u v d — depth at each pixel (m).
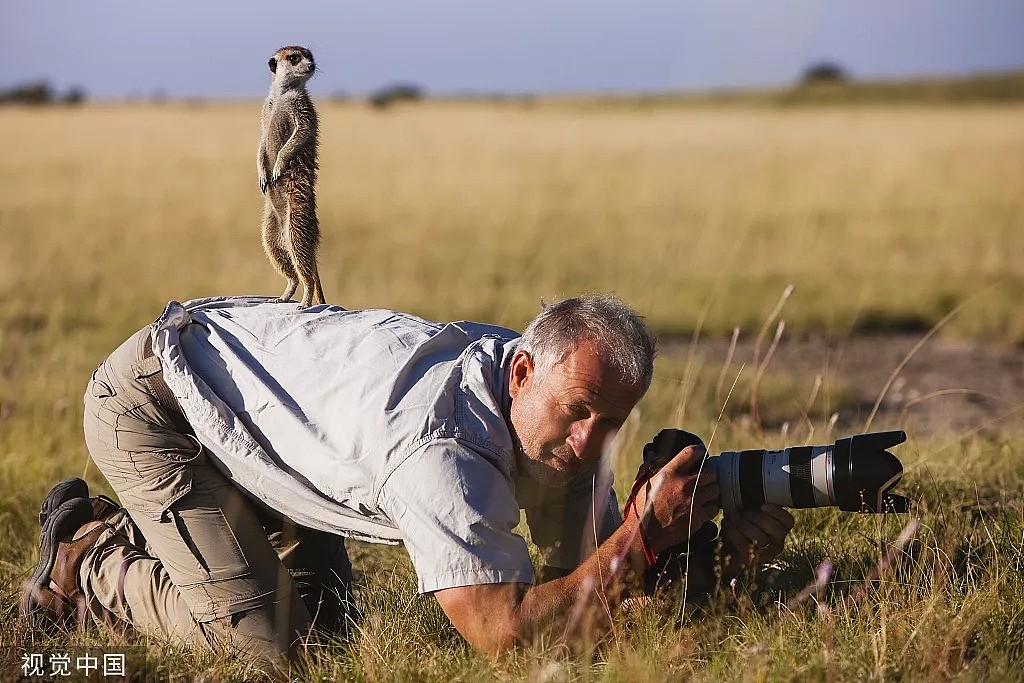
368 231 17.91
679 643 3.18
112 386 3.48
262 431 3.29
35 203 21.41
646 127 51.88
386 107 73.94
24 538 4.64
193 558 3.38
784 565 4.02
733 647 3.25
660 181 26.66
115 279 12.99
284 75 4.07
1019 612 3.42
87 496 3.89
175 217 19.41
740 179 26.91
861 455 3.23
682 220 19.06
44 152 34.25
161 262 14.24
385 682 3.13
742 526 3.36
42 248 15.32
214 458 3.45
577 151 36.72
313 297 4.18
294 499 3.27
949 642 3.16
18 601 3.86
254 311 3.59
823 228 17.69
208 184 25.55
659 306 11.23
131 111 68.56
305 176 4.05
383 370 3.23
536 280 13.02
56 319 10.40
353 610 3.75
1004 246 15.49
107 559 3.61
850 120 56.81
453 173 28.75
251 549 3.41
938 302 11.65
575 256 15.10
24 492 5.04
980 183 25.16
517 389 3.17
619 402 3.02
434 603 3.68
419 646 3.41
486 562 2.97
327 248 15.61
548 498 3.51
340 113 65.19
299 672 3.26
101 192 23.53
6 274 13.01
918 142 39.22
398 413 3.11
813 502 3.29
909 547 3.86
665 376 7.96
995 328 10.73
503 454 3.14
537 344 3.09
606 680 2.94
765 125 52.66
